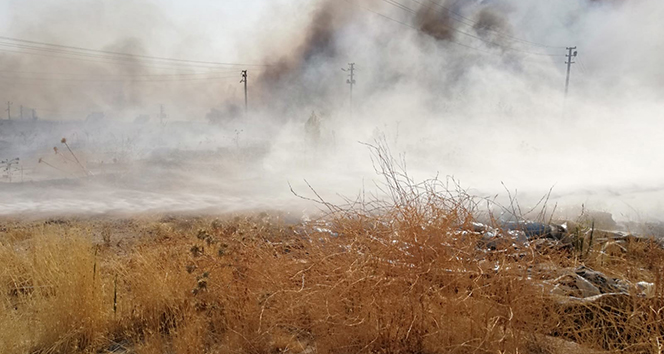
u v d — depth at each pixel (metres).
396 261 3.65
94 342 3.89
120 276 4.95
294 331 3.83
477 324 3.29
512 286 3.43
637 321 3.44
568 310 3.70
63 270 4.47
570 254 5.21
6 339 3.69
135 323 4.20
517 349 3.12
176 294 4.31
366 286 3.49
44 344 3.81
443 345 3.30
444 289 3.54
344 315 3.46
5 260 5.23
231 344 3.60
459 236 3.85
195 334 3.66
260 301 3.76
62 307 3.98
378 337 3.40
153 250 5.34
